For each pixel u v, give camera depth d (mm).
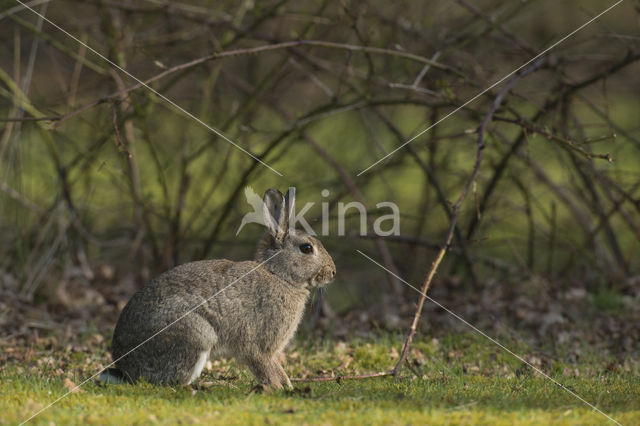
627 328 11297
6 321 11164
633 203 12969
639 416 6496
